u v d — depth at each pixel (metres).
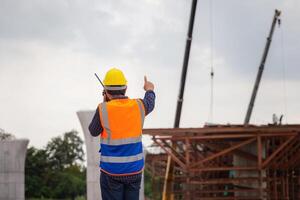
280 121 29.53
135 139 6.52
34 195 94.94
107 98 6.77
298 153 30.16
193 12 29.61
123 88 6.66
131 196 6.63
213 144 31.78
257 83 41.56
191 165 27.88
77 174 115.88
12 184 31.36
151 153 47.84
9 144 31.44
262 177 29.02
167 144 28.00
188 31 30.05
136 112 6.56
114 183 6.52
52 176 98.38
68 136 126.62
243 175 34.16
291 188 31.98
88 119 24.28
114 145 6.46
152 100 6.77
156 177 52.41
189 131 27.84
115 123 6.45
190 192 29.28
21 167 31.59
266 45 40.91
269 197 29.69
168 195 32.06
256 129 28.27
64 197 98.00
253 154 31.69
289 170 32.12
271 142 31.22
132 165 6.50
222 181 29.41
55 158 124.56
